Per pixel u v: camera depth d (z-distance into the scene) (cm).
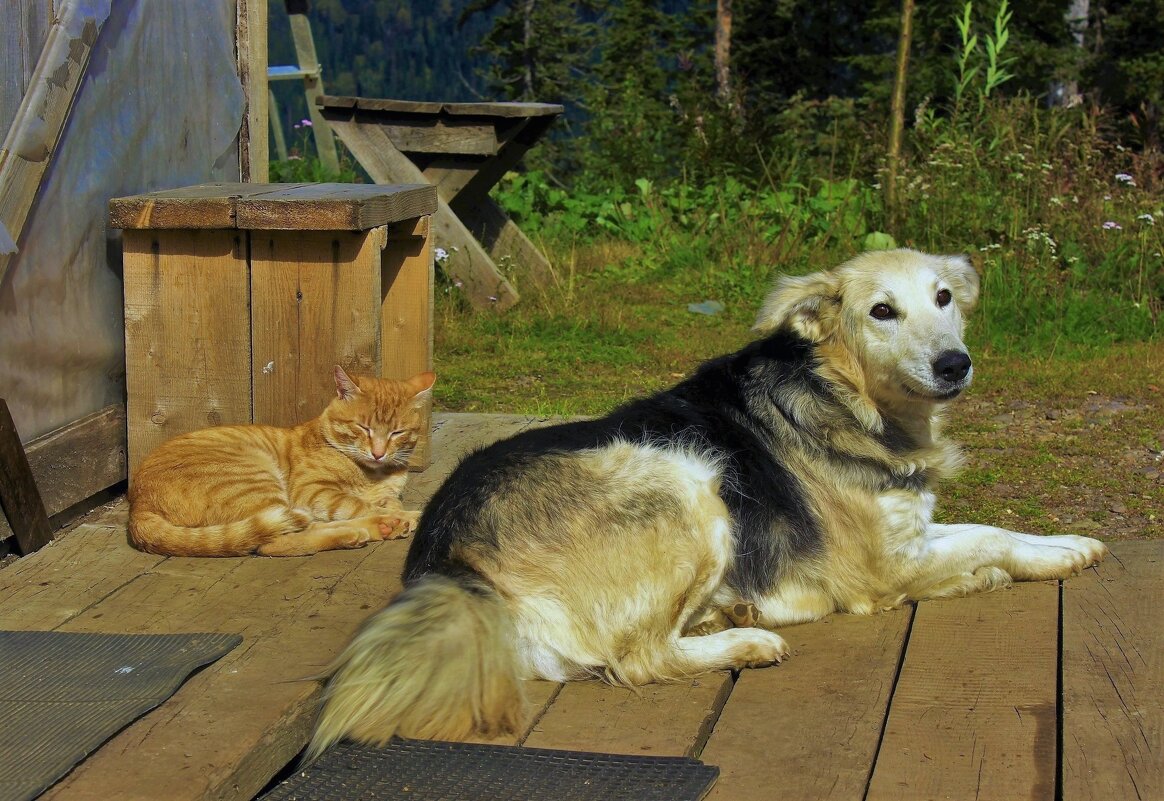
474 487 250
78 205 296
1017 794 222
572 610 245
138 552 277
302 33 702
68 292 296
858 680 248
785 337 279
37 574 269
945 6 896
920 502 271
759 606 264
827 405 271
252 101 346
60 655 242
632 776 224
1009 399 392
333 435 291
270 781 231
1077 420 373
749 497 264
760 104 796
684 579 249
